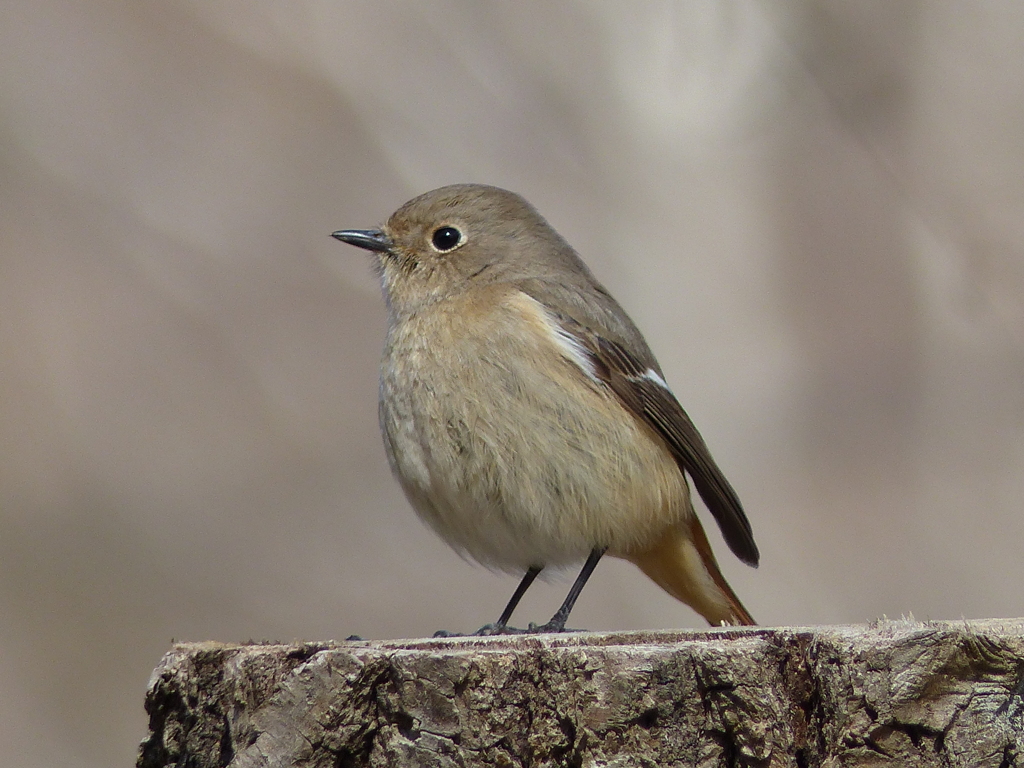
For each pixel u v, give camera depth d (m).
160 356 16.30
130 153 16.83
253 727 5.39
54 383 16.06
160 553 15.05
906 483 12.85
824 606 12.47
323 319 16.33
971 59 13.52
